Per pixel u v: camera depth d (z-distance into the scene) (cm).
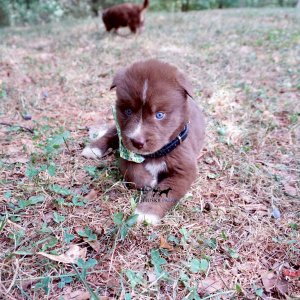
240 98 70
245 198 42
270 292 31
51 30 147
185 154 39
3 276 30
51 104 66
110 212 38
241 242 36
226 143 53
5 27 174
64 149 49
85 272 30
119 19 128
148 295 29
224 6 258
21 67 85
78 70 85
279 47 104
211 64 90
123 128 37
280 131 58
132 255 33
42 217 37
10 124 56
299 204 41
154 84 35
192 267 32
